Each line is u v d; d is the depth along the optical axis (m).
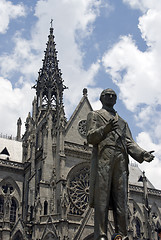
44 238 63.09
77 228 63.84
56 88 101.62
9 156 94.94
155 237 87.69
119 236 9.66
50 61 107.19
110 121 10.28
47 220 64.12
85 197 71.81
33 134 83.75
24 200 81.00
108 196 10.34
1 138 100.81
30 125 93.56
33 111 97.19
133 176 102.06
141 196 92.88
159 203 96.56
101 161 10.54
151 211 94.38
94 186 10.57
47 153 73.12
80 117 79.88
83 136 78.19
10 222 76.31
